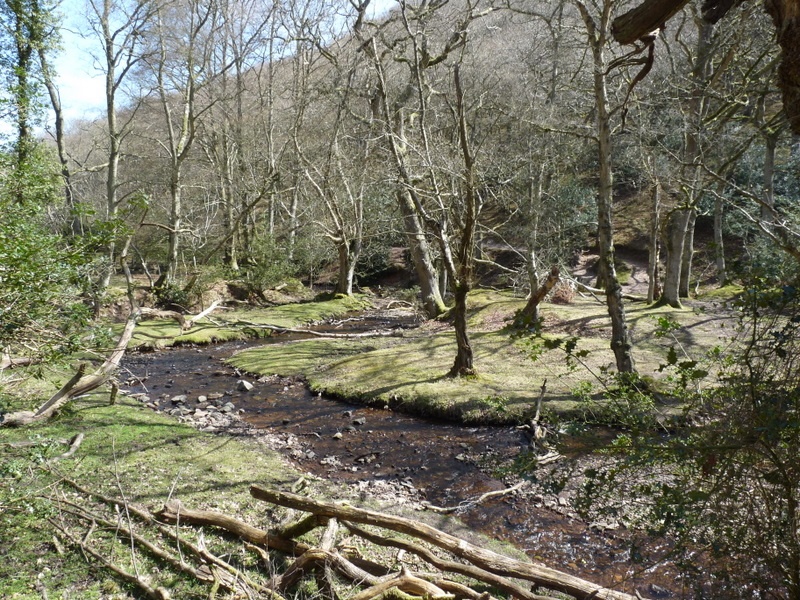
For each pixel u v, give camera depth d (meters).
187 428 9.79
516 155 16.83
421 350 15.27
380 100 21.45
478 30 23.25
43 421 9.04
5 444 6.44
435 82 19.48
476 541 6.23
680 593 5.23
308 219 28.77
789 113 3.17
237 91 31.22
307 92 25.17
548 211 18.70
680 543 3.56
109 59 23.98
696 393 3.75
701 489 3.50
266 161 32.69
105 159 38.28
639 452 3.53
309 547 5.30
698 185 14.82
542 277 17.58
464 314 12.11
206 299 26.33
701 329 15.16
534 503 7.18
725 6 3.93
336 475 8.32
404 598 4.18
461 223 11.91
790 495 3.00
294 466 8.51
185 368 15.49
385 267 35.72
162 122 36.47
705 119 16.52
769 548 3.16
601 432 5.37
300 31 23.23
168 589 4.77
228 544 5.62
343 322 23.55
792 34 3.07
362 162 24.77
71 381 8.33
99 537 5.61
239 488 7.15
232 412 11.54
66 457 7.79
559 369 12.52
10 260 4.80
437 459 8.85
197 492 6.95
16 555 5.27
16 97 10.28
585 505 3.86
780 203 20.89
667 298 18.66
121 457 8.01
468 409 10.48
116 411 10.29
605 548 6.11
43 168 7.63
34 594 4.67
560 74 19.69
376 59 13.16
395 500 7.31
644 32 3.82
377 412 11.28
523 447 8.99
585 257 30.05
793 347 2.97
